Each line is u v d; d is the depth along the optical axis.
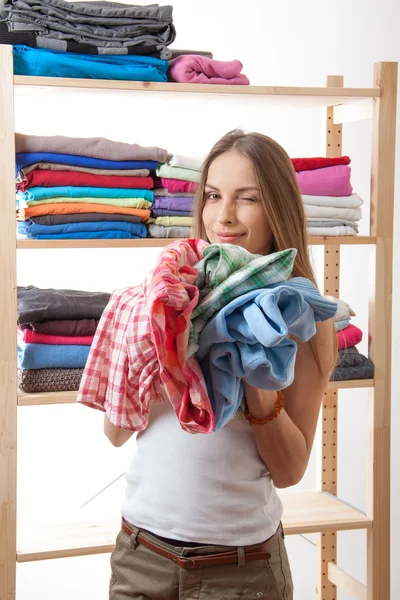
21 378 2.00
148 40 2.04
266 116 2.77
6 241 1.91
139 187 2.10
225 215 1.50
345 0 2.76
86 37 2.00
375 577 2.25
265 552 1.38
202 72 2.08
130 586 1.42
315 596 2.89
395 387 2.89
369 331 2.24
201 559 1.34
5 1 1.92
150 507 1.39
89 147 2.03
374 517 2.24
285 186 1.51
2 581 1.95
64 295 2.10
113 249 2.71
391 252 2.21
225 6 2.71
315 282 1.56
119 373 1.38
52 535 2.13
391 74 2.16
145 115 2.69
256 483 1.39
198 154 2.74
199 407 1.14
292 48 2.75
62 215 2.02
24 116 2.62
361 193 2.84
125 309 1.41
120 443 1.55
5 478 1.94
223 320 1.11
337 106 2.41
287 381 1.15
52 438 2.68
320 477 2.55
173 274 1.15
